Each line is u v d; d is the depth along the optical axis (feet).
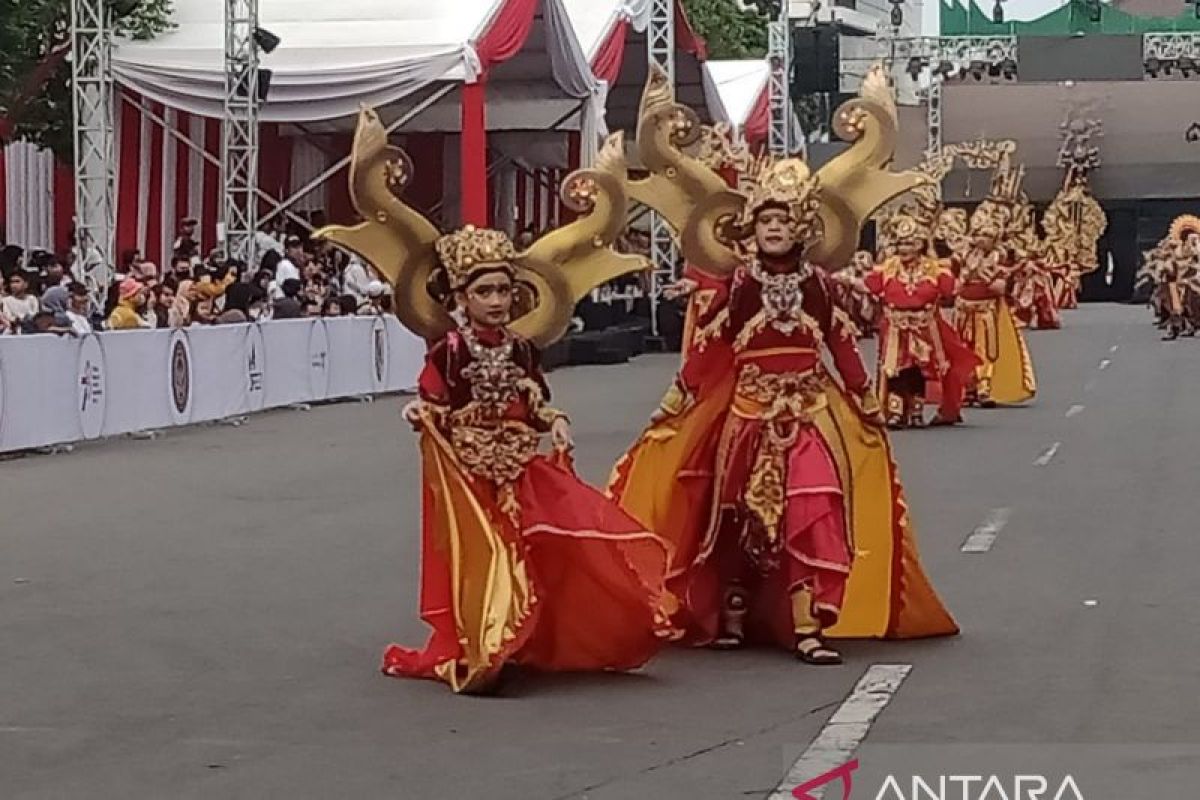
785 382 34.12
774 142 175.11
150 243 113.60
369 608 40.70
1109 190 254.27
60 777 27.12
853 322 34.86
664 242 151.53
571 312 33.27
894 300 80.48
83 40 103.60
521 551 32.12
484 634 31.55
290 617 39.68
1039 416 87.66
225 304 94.84
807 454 34.09
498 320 32.12
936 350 81.00
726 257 34.76
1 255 87.76
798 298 34.04
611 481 35.88
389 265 32.76
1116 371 121.49
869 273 80.89
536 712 30.71
